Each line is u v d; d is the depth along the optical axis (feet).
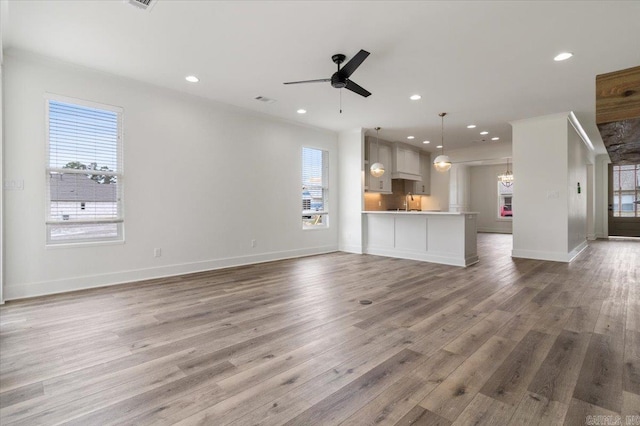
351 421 5.00
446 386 5.95
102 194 13.30
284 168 20.18
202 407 5.37
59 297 11.64
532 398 5.54
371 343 7.84
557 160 18.63
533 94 15.51
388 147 27.12
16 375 6.38
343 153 23.44
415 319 9.45
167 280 14.32
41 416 5.14
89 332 8.51
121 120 13.69
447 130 23.11
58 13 9.02
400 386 5.97
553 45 10.82
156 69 12.75
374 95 15.65
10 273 11.29
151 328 8.79
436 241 18.94
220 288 13.00
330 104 17.08
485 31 9.96
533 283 13.62
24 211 11.52
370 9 8.84
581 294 11.90
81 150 12.75
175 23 9.54
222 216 17.11
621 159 4.47
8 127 11.18
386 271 16.28
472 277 14.83
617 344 7.63
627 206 31.01
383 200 28.45
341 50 11.17
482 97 15.92
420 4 8.60
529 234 19.76
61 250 12.29
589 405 5.33
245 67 12.56
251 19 9.32
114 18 9.29
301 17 9.22
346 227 23.34
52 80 12.00
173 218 15.25
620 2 8.48
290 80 13.79
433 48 11.02
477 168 39.93
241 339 8.09
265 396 5.68
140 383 6.10
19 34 10.18
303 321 9.32
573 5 8.63
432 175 33.73
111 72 13.05
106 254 13.33
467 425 4.88
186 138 15.66
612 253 21.57
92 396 5.68
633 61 11.98
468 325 8.95
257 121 18.76
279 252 19.86
